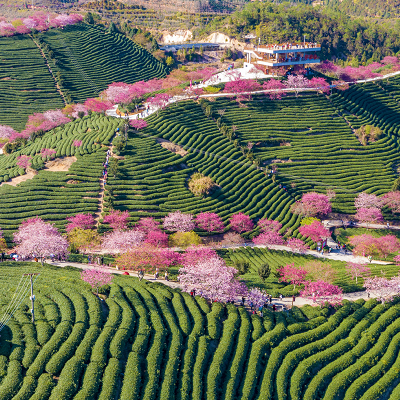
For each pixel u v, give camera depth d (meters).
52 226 111.56
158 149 148.38
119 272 98.56
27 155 149.00
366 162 161.75
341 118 182.00
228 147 157.12
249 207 136.38
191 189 135.38
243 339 77.62
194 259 95.44
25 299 78.06
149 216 124.62
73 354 67.94
